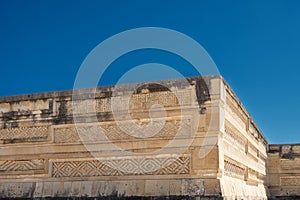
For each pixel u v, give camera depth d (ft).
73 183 28.91
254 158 42.80
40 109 30.78
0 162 31.48
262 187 47.39
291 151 53.31
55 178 29.50
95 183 28.27
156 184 26.68
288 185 52.60
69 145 29.50
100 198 27.71
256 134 44.34
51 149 29.99
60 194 28.94
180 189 25.99
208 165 25.73
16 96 31.63
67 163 29.43
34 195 29.55
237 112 33.68
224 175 28.50
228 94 29.48
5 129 31.68
